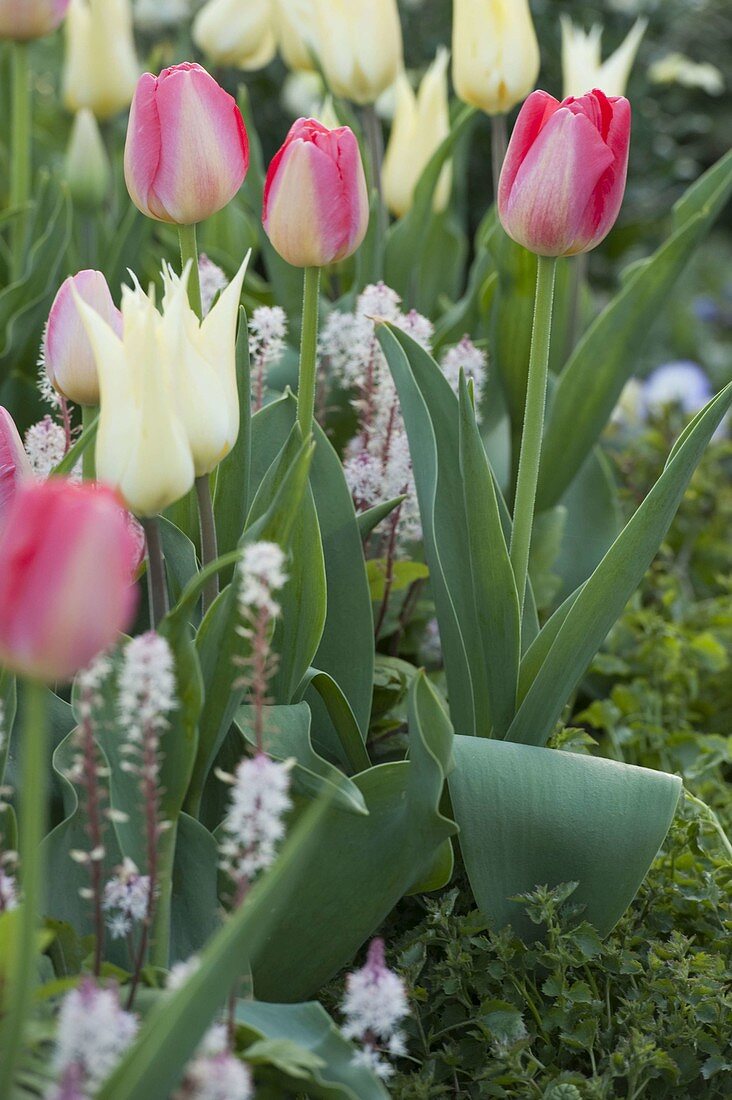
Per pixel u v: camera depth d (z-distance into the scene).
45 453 1.33
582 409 1.57
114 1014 1.07
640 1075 1.26
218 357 1.18
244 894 1.12
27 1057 1.09
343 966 1.28
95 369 1.25
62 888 1.20
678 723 1.61
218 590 1.27
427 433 1.31
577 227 1.27
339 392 1.59
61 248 1.59
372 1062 1.12
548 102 1.26
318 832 1.21
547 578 1.57
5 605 1.02
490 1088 1.22
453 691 1.35
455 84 1.59
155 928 1.18
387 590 1.45
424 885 1.29
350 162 1.25
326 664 1.34
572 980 1.29
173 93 1.24
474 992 1.29
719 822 1.47
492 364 1.62
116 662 1.19
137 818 1.18
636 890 1.28
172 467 1.15
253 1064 1.14
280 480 1.26
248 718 1.25
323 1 1.61
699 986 1.27
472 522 1.32
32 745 1.04
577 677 1.33
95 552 1.02
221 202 1.27
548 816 1.28
